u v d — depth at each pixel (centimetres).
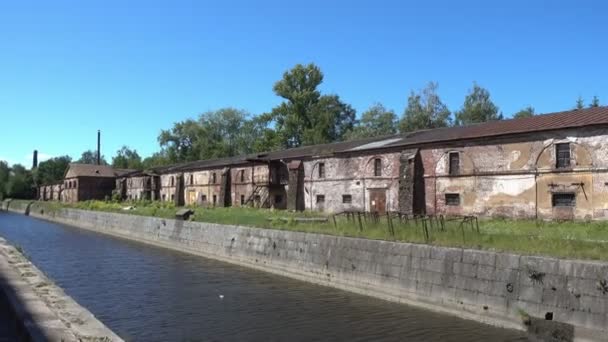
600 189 2438
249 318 1639
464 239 1823
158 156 11612
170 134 10562
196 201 6128
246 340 1398
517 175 2767
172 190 6731
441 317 1652
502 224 2419
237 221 3284
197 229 3528
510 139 2812
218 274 2575
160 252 3600
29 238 4694
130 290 2125
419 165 3294
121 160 13825
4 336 935
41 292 1217
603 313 1295
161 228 4088
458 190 3059
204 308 1784
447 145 3139
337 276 2197
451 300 1689
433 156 3222
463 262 1669
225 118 10662
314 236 2384
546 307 1421
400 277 1888
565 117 2775
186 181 6400
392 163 3500
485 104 7019
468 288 1639
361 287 2061
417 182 3288
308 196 4303
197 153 10312
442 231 1998
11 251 1936
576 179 2525
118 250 3731
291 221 2886
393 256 1933
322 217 3178
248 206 4925
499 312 1538
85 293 2058
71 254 3472
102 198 9600
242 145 10350
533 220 2614
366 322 1588
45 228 5991
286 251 2558
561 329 1368
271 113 8388
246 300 1923
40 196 12150
